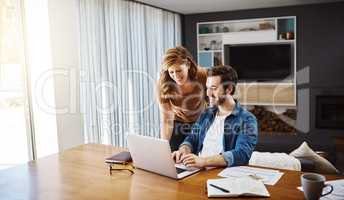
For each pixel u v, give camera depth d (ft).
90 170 5.70
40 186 4.97
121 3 13.21
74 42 10.74
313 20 16.35
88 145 7.64
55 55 10.15
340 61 16.12
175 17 17.76
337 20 15.97
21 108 10.32
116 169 5.71
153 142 5.17
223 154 5.73
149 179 5.16
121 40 13.21
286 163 7.47
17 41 10.07
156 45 15.74
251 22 17.71
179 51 9.91
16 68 10.12
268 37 16.98
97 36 11.98
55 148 10.34
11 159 10.37
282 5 16.46
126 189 4.74
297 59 16.80
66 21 10.45
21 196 4.59
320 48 16.39
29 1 10.06
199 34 18.37
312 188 3.89
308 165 7.70
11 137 10.38
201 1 14.64
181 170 5.49
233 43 17.60
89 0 11.60
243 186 4.57
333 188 4.44
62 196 4.56
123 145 13.17
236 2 15.25
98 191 4.70
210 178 5.08
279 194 4.36
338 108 16.20
